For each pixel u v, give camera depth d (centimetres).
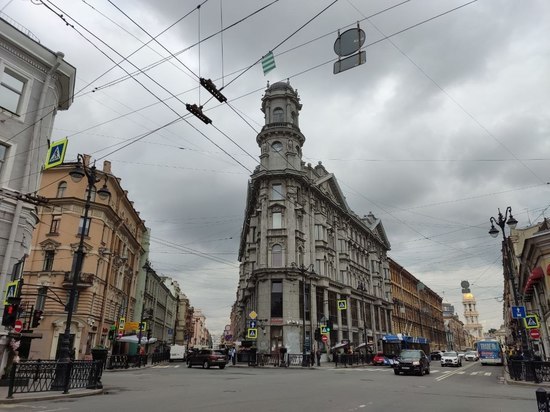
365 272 5853
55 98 1939
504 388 1617
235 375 2247
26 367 1232
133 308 5009
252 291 4572
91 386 1388
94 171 1644
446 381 1997
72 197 3403
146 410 930
